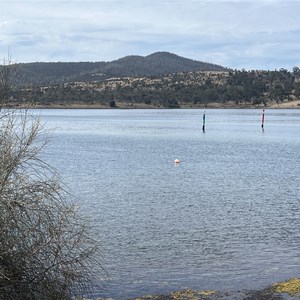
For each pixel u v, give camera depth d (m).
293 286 12.05
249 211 22.03
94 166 39.09
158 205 23.06
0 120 8.48
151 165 40.88
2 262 7.94
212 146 61.34
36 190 8.41
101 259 13.87
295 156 49.72
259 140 70.88
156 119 129.12
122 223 19.02
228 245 16.19
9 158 8.27
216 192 27.44
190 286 12.22
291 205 23.67
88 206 22.19
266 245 16.22
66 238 8.92
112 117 138.50
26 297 8.15
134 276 12.79
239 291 11.87
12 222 8.05
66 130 85.94
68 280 8.71
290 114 164.00
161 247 15.72
